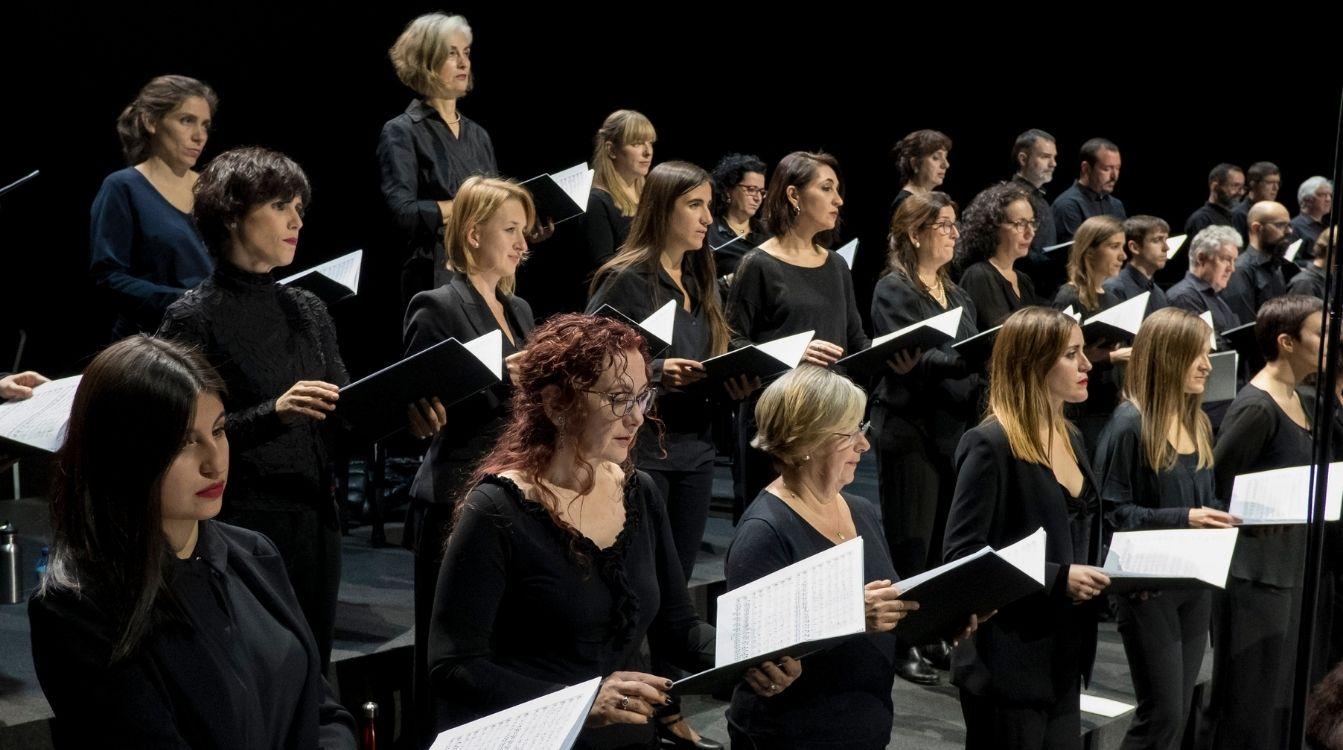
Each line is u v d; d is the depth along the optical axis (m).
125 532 1.50
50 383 2.30
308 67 6.13
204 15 5.75
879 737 2.40
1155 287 5.35
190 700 1.52
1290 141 8.83
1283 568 3.44
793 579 2.18
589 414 2.03
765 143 8.46
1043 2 8.84
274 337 2.67
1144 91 8.98
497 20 7.10
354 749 1.79
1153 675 3.19
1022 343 2.93
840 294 4.13
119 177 3.51
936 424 4.09
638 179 4.86
